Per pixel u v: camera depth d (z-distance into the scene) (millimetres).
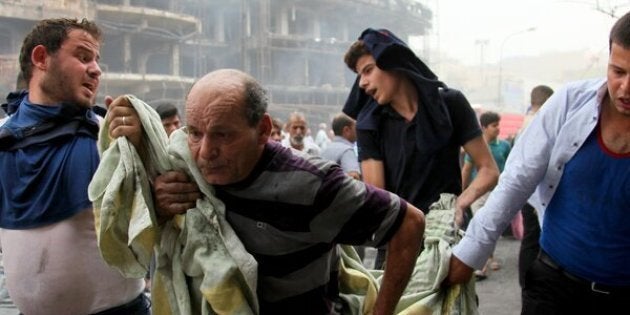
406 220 1578
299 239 1521
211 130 1370
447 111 2619
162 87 35688
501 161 6992
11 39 30453
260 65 41469
